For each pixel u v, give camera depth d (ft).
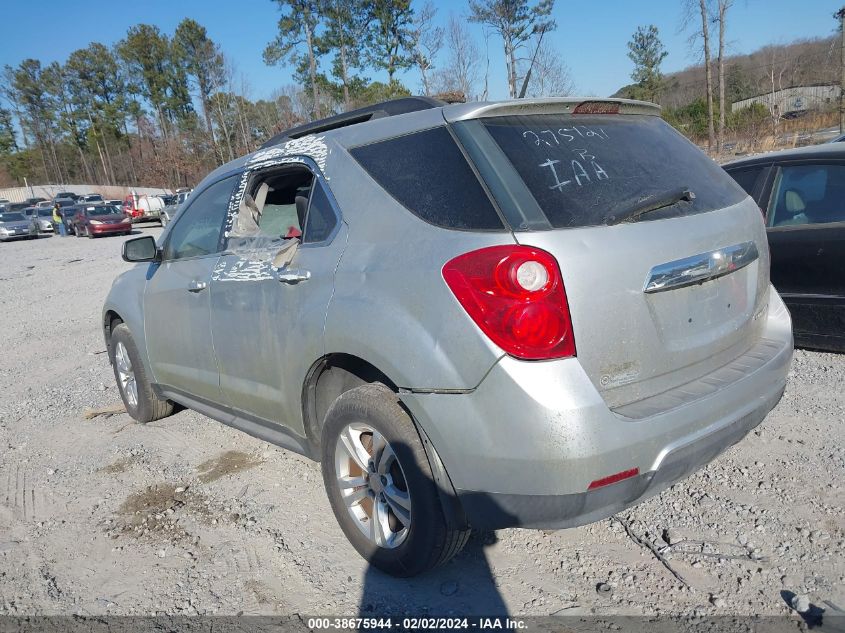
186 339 13.42
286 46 148.66
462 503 8.18
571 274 7.58
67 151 304.91
